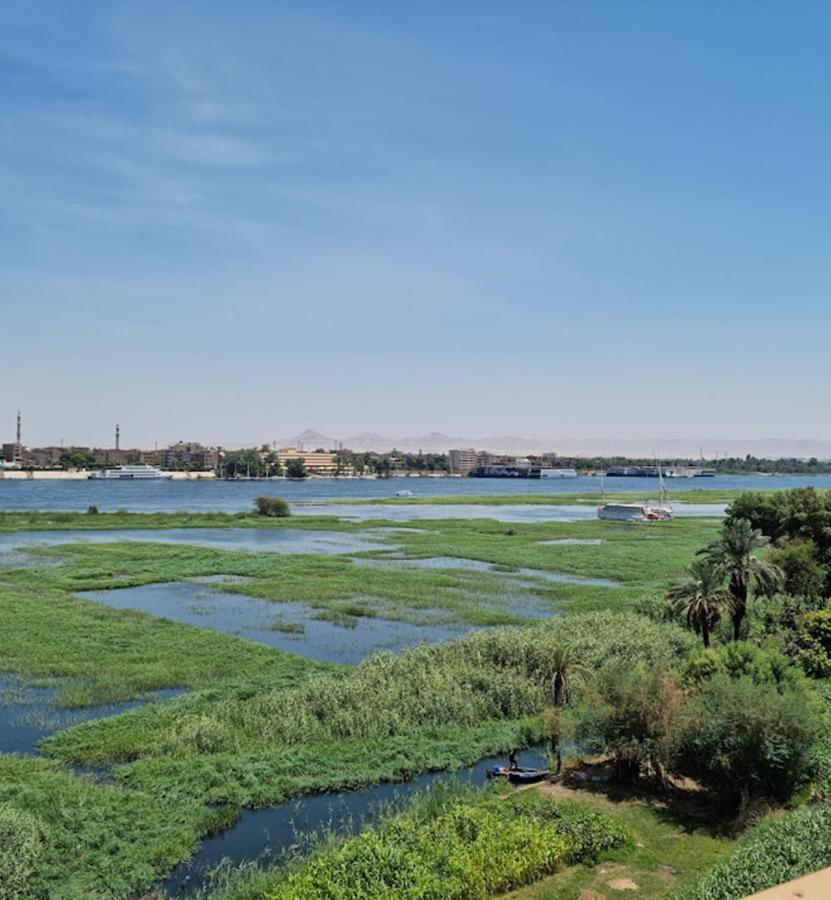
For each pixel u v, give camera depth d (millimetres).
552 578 83125
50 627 54312
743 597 47250
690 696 31547
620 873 23078
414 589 73375
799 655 44969
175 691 41062
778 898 13938
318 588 73250
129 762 30906
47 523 139000
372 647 51844
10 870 21812
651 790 29281
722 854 24172
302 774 30000
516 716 37531
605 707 30156
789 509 87438
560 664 33250
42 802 26391
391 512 184750
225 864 23469
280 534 128750
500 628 52875
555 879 22797
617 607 64875
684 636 50500
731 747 27297
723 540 48438
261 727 34281
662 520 158000
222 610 63594
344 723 34719
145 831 24891
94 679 42594
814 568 64062
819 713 32250
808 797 27469
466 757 32062
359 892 20281
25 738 33969
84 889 21703
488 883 21797
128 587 74312
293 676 43031
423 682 39531
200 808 26516
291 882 20938
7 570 82188
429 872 21609
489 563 93938
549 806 26609
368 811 27328
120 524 138625
